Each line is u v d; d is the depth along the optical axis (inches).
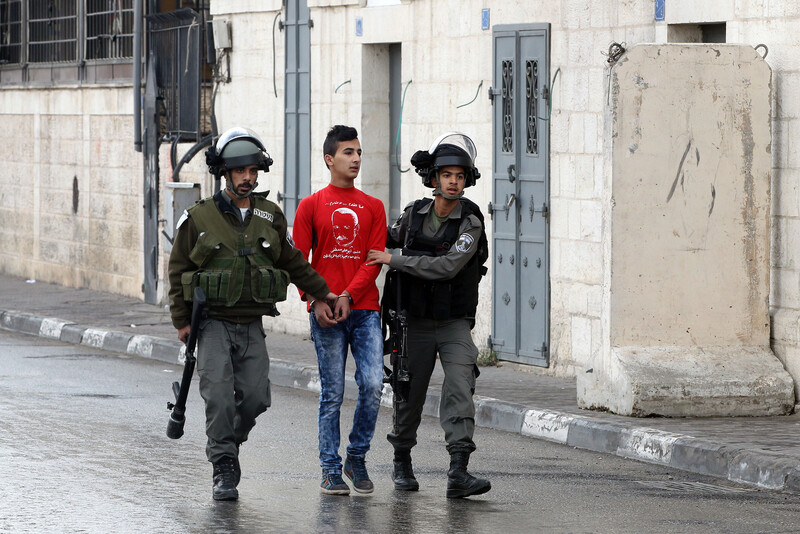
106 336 1800.0
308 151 1804.9
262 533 772.6
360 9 1695.4
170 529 780.6
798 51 1154.0
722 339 1166.3
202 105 2054.6
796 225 1161.4
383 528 788.0
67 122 2432.3
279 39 1854.1
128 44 2251.5
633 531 789.9
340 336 884.6
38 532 772.0
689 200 1155.3
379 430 1166.3
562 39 1393.9
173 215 1987.0
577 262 1382.9
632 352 1141.7
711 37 1274.6
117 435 1109.7
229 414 848.3
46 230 2534.5
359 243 880.9
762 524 812.0
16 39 2657.5
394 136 1711.4
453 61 1550.2
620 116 1139.9
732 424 1091.3
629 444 1055.0
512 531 784.9
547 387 1328.7
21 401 1296.8
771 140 1174.3
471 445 874.1
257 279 845.2
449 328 879.1
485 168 1509.6
